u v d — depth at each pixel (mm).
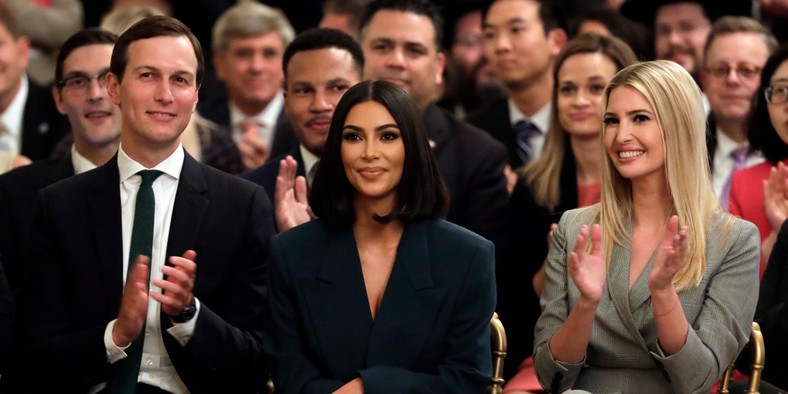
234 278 17203
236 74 28922
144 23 16938
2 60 24953
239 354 16641
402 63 23719
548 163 22141
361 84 16391
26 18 31031
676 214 16531
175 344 16453
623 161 16469
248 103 29062
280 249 16500
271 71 28969
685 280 16266
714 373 15875
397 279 16141
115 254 16688
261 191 17625
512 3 25844
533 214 22031
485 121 26141
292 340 16312
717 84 24266
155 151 16922
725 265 16375
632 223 16875
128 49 16797
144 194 16781
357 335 16094
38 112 25938
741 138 24234
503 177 22750
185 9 33156
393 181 16203
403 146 16188
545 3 26031
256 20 28922
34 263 16875
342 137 16250
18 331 17109
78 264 16656
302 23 34719
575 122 21734
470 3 30266
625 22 27078
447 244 16312
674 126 16359
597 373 16531
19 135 25844
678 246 14984
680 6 28328
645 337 16359
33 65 31047
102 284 16609
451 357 15969
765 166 21172
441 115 23312
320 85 20609
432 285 16109
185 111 16891
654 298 15383
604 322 16422
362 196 16500
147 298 15625
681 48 28328
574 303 16672
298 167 20938
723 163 24266
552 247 17312
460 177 22547
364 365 16031
